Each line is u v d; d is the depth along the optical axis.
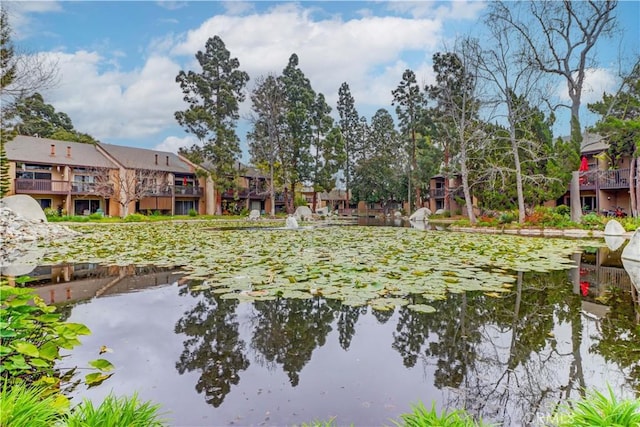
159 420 1.82
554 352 2.80
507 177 18.14
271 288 4.78
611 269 6.22
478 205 21.86
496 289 4.74
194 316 3.73
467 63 18.50
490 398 2.13
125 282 5.36
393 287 4.80
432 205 33.78
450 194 27.89
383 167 40.34
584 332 3.23
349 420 1.91
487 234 13.88
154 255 7.97
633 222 13.86
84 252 8.56
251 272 5.85
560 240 11.28
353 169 43.66
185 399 2.13
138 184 27.41
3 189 19.75
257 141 34.47
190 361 2.68
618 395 2.13
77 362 2.66
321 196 50.97
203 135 32.72
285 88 35.25
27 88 15.58
